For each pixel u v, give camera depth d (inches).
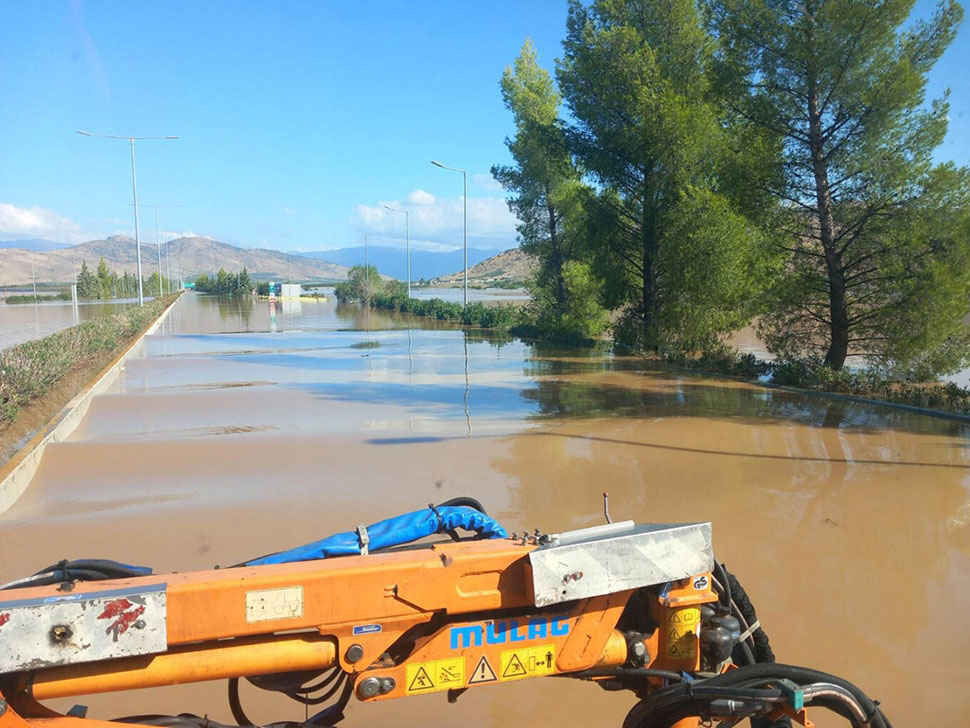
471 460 430.3
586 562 117.8
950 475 395.2
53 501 350.0
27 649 98.0
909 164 705.0
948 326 701.3
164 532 304.3
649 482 380.8
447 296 4212.6
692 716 120.5
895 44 723.4
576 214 1317.7
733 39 820.6
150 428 530.3
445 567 114.0
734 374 879.7
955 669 192.9
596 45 1067.9
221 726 120.7
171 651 106.7
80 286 4709.6
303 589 108.6
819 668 192.5
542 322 1437.0
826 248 775.7
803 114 783.1
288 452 450.0
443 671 116.6
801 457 439.2
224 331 1631.4
